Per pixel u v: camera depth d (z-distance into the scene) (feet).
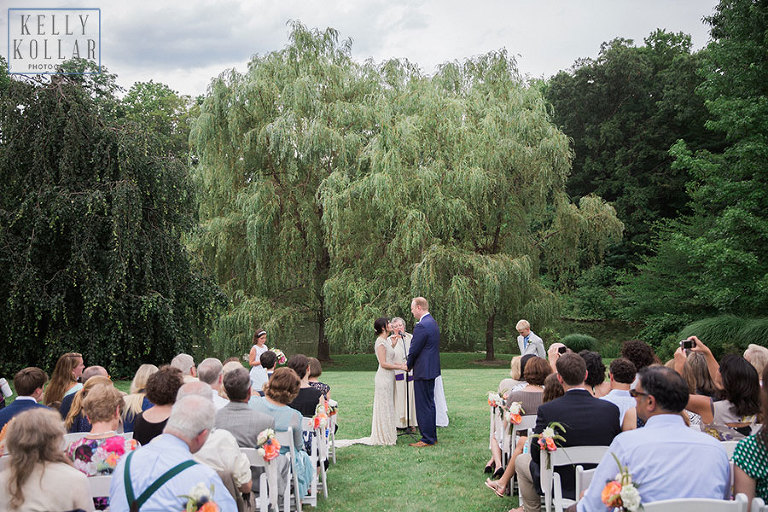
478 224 85.76
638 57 126.93
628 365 16.94
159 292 57.47
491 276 75.00
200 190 76.54
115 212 51.55
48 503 9.75
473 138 78.07
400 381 31.40
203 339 66.33
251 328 77.05
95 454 13.14
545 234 93.97
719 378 17.70
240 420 15.74
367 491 20.93
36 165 52.13
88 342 53.16
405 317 77.51
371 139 76.89
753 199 63.46
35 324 51.26
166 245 58.03
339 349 80.84
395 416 31.14
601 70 129.90
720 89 68.69
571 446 14.75
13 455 9.80
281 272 81.10
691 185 95.14
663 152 121.70
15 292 49.55
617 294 116.98
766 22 64.23
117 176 55.16
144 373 19.21
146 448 9.71
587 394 15.34
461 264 76.54
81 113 54.39
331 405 24.66
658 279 95.35
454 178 76.23
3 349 53.11
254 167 82.58
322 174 82.94
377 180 71.05
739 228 64.03
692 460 10.10
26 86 53.42
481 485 21.54
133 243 53.31
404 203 74.64
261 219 76.13
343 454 26.55
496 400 21.56
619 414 15.21
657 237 119.65
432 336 28.09
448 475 22.90
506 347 117.70
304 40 84.07
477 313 76.74
